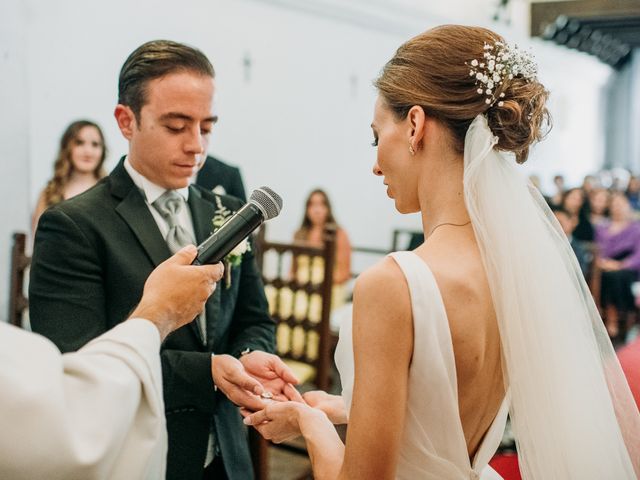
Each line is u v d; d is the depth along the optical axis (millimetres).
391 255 1063
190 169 1496
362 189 7020
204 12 5020
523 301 1104
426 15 7168
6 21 3600
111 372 989
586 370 1174
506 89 1104
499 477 1364
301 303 3461
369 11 6445
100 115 4289
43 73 3906
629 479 1196
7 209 3682
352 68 6641
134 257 1464
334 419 1390
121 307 1437
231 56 5324
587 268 5176
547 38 9883
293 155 6090
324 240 3025
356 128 6824
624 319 6457
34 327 1425
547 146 11219
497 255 1094
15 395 893
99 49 4238
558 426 1127
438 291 1021
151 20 4586
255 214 1227
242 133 5535
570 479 1134
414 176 1143
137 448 1036
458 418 1057
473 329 1052
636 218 7918
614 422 1189
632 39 12086
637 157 13930
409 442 1069
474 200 1108
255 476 2488
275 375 1512
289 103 5965
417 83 1104
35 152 3910
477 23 8219
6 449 892
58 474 913
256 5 5469
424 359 1011
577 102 12359
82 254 1423
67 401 945
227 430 1618
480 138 1083
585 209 7441
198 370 1441
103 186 1539
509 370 1116
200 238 1594
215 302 1571
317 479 1135
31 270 1456
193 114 1444
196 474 1504
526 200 1157
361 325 1022
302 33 5977
